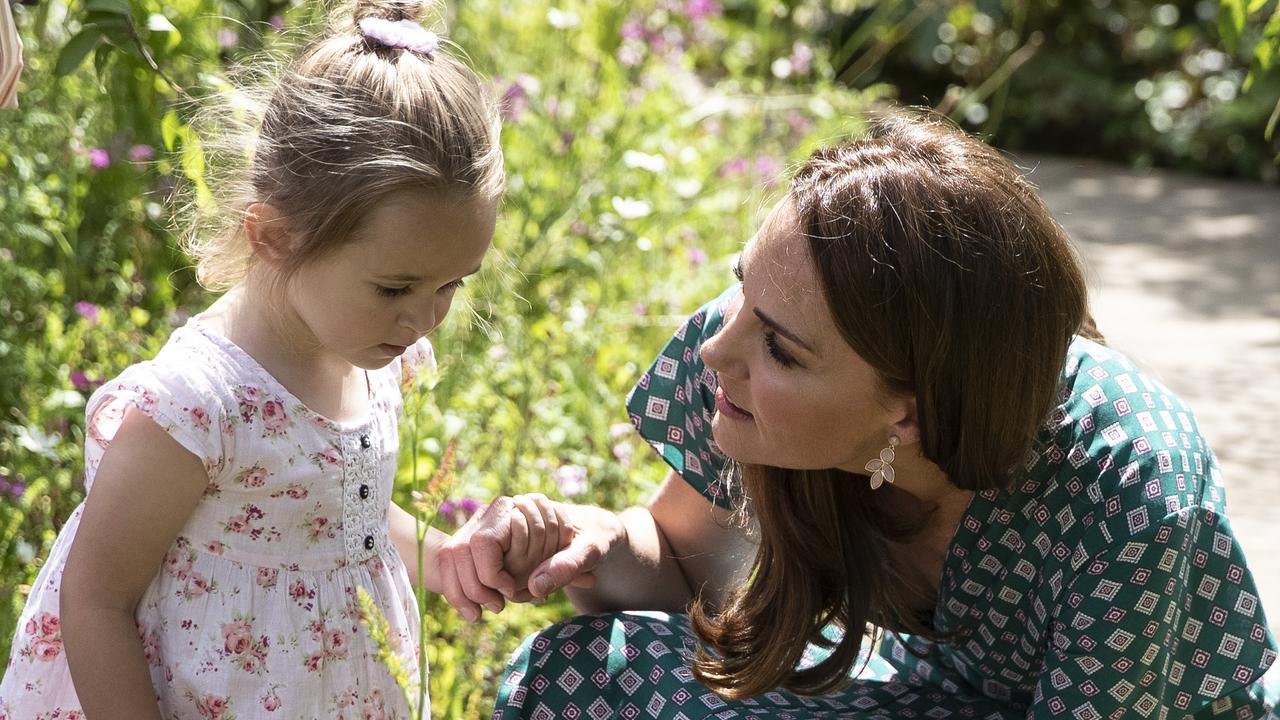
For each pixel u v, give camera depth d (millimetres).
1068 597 1755
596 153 4164
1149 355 4785
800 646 1899
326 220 1625
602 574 2113
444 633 2432
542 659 2029
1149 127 8523
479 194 1681
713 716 1904
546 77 4586
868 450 1725
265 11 3488
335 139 1644
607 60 4594
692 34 5445
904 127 1743
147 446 1646
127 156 3117
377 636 1621
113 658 1641
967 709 1981
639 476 2777
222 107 1846
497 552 1980
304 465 1745
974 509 1809
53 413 2520
